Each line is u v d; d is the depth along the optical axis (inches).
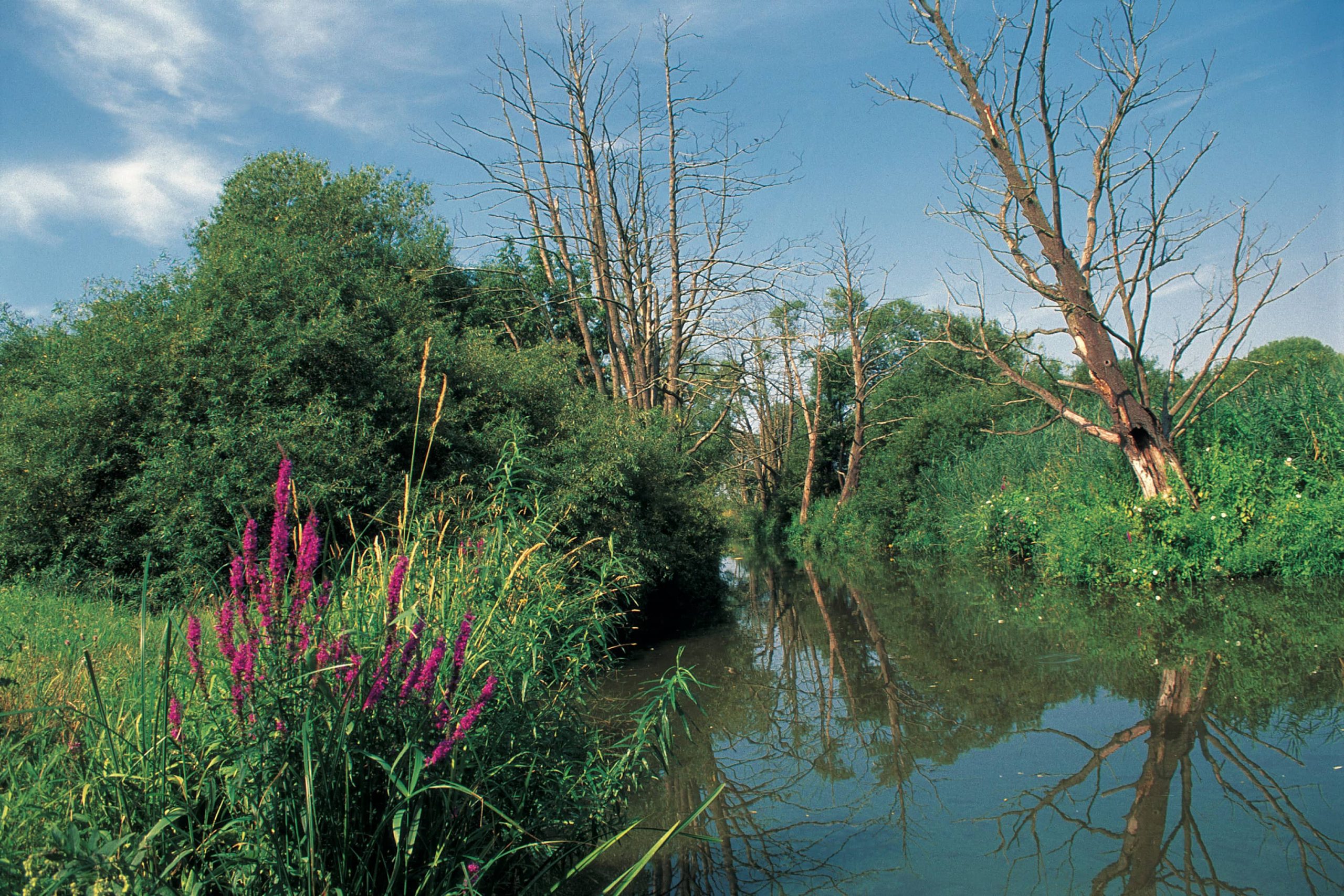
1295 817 170.7
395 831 109.4
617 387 786.2
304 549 120.7
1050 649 351.6
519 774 157.3
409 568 166.6
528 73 766.5
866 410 1300.4
